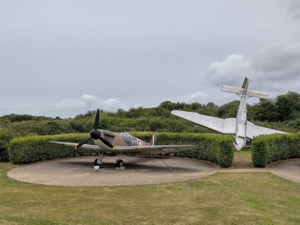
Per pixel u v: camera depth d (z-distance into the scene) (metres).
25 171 11.36
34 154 14.00
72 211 6.02
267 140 12.37
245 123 16.75
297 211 6.12
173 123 27.69
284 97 34.75
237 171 10.94
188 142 15.21
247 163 12.84
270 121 34.06
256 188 8.12
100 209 6.18
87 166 12.53
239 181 9.03
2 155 14.47
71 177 9.90
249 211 6.05
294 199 7.04
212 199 6.99
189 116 19.14
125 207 6.34
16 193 7.64
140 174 10.41
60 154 15.41
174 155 15.83
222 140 12.09
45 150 14.57
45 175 10.38
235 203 6.64
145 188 8.12
